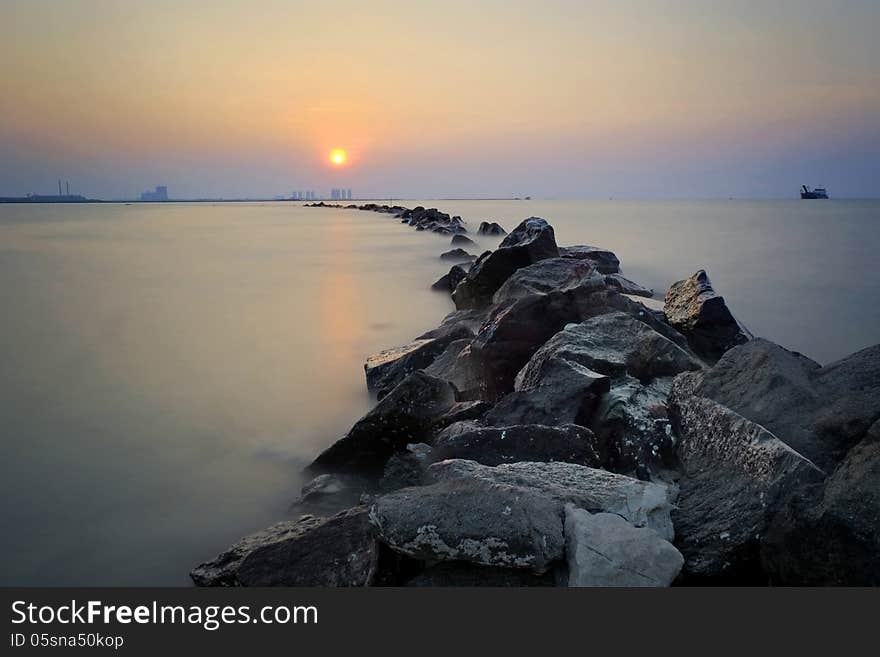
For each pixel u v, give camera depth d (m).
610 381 7.06
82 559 5.89
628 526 4.16
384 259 31.52
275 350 13.75
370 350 13.77
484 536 4.11
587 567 3.97
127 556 5.96
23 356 13.20
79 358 13.05
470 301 15.30
